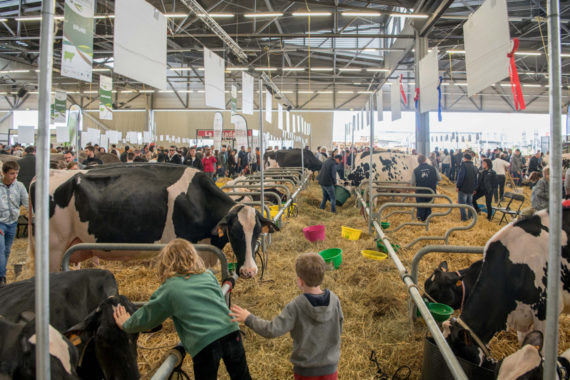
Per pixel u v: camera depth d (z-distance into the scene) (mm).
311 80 27672
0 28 18500
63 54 2551
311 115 29438
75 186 4016
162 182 4184
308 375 2090
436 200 11133
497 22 3326
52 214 4027
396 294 4258
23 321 1916
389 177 11781
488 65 3484
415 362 3053
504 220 8883
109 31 17453
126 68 2979
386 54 22391
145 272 4957
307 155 17953
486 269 2736
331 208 9719
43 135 1159
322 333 2096
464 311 2734
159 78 3379
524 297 2645
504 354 3156
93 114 29547
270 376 2891
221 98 5176
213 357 1896
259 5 15422
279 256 5727
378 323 3674
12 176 4715
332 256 5301
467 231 7160
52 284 2359
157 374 1646
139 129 30703
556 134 1254
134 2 3033
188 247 2104
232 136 26531
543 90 26172
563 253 2600
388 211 9477
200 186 4277
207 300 1989
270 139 26641
